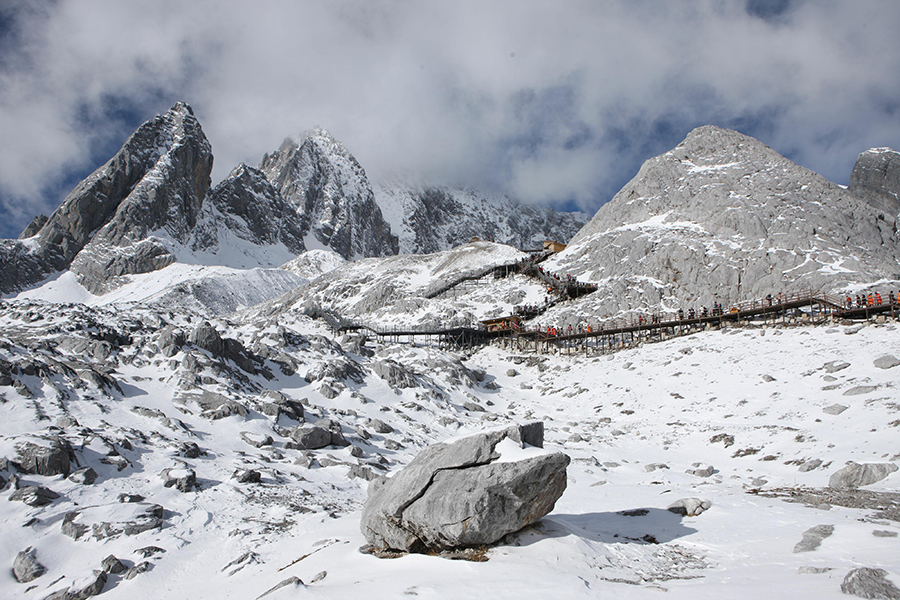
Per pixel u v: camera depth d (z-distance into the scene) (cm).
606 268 10319
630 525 2038
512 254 14175
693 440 4069
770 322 6506
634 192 12900
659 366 6100
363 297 13188
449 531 1598
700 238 9869
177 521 2131
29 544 1877
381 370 5400
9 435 2456
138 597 1647
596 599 1248
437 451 1752
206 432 3194
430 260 16238
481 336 8706
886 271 8288
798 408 4097
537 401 6278
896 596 1137
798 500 2339
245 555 1853
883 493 2325
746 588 1289
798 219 9588
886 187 14562
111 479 2381
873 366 4362
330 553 1769
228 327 5359
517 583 1348
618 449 4131
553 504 1728
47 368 3136
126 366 3719
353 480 2931
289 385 4591
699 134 13588
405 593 1326
